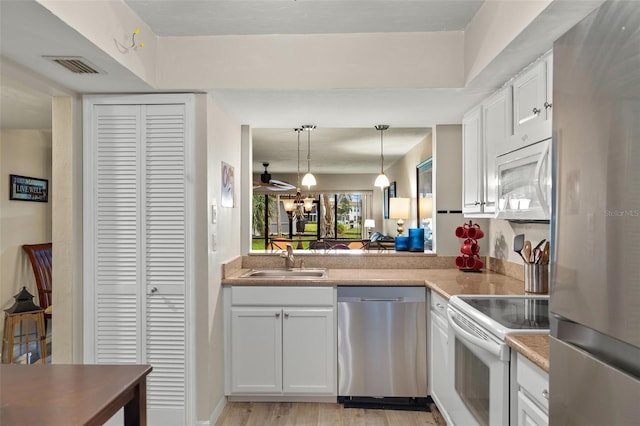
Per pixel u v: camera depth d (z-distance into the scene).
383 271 3.22
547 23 1.59
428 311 2.77
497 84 2.29
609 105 0.73
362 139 5.27
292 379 2.79
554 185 0.93
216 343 2.65
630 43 0.68
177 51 2.40
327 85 2.38
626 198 0.68
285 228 9.73
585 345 0.81
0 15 1.52
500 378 1.53
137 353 2.50
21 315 3.51
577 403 0.84
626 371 0.70
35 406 1.09
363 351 2.78
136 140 2.48
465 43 2.33
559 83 0.91
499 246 3.10
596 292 0.77
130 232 2.50
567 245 0.87
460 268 3.24
